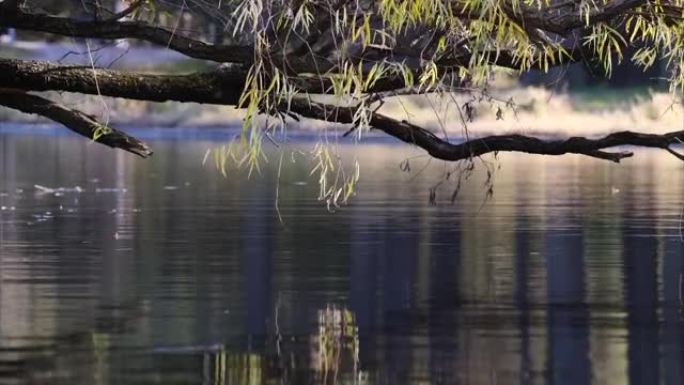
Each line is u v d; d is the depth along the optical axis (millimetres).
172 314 19938
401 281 22953
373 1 20109
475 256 26062
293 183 45062
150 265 24672
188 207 36156
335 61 20922
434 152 22703
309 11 20234
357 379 16125
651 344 17906
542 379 16125
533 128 64188
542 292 21875
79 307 20484
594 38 22109
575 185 44594
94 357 17172
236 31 20219
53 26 21500
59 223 32000
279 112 20906
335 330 18859
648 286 22484
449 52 20734
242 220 32594
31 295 21500
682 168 53875
